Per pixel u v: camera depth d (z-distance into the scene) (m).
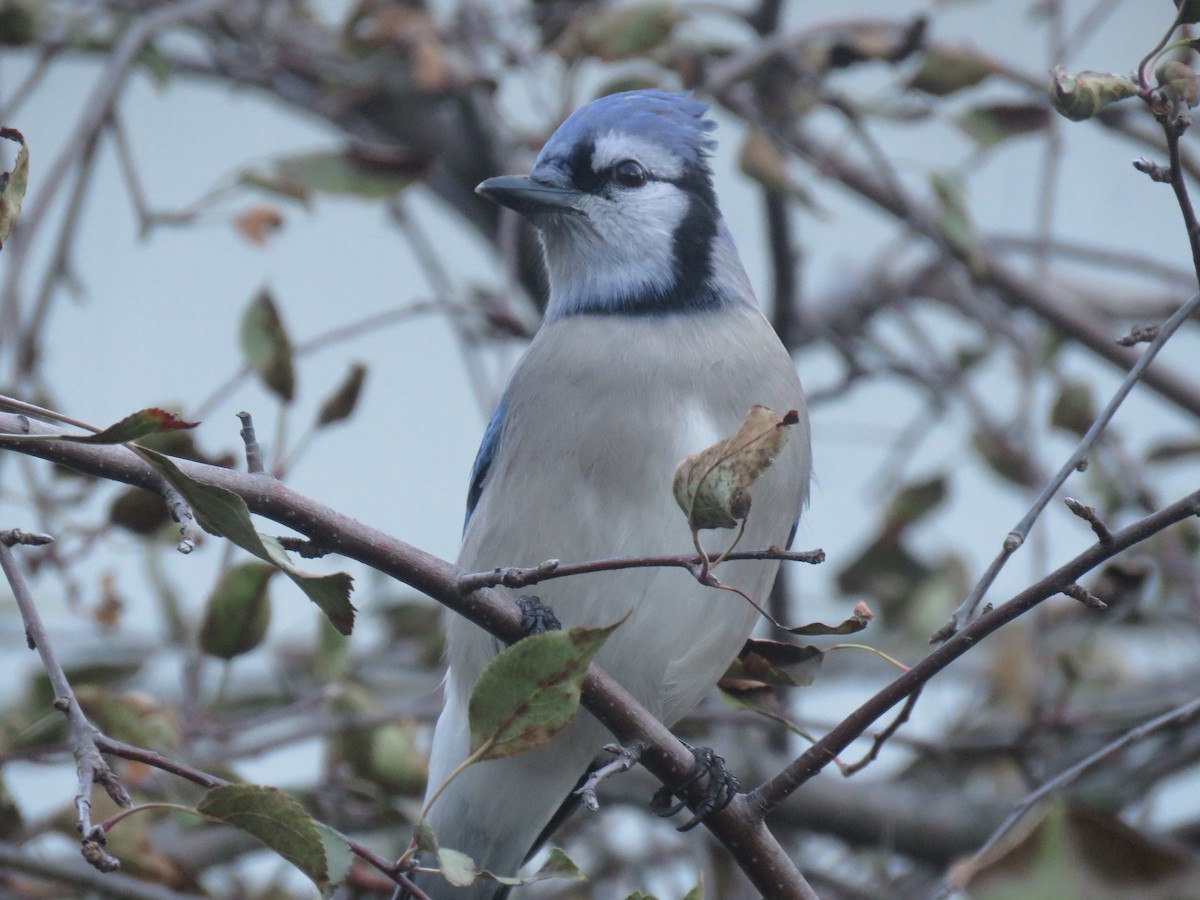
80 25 9.73
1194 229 5.22
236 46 10.83
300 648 10.05
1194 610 9.89
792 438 7.60
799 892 5.82
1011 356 11.16
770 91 10.07
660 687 7.67
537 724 4.75
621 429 7.41
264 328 7.16
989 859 5.98
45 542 5.21
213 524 4.61
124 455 4.99
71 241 8.77
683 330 7.75
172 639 9.55
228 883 8.61
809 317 11.09
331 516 5.26
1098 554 5.04
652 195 8.15
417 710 8.77
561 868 4.92
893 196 10.31
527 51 10.20
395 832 8.08
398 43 10.13
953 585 10.48
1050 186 10.38
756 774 10.15
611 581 7.41
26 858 7.35
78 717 4.78
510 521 7.55
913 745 9.39
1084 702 10.15
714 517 4.66
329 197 9.20
